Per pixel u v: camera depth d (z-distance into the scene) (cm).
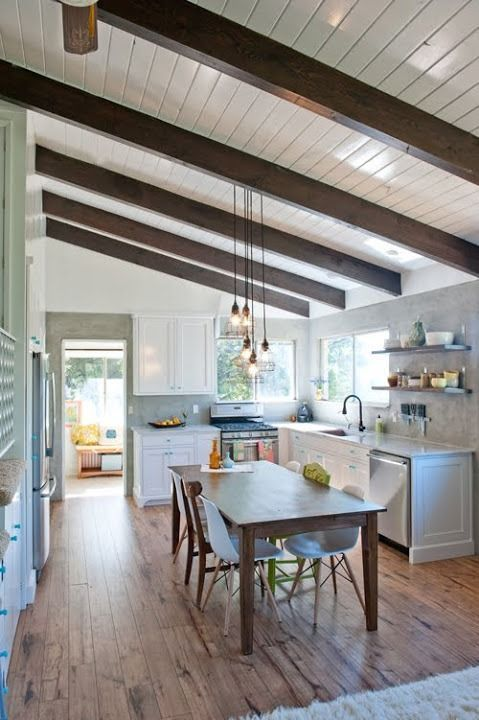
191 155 345
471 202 365
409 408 525
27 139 345
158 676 265
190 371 672
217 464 446
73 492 693
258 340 730
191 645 296
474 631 311
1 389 250
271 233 500
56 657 284
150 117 338
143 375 656
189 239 579
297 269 613
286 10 228
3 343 257
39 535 388
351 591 373
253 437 657
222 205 462
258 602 355
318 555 319
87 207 550
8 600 270
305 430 615
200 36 237
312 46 247
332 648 291
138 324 656
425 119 273
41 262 515
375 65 250
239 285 697
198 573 384
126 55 281
